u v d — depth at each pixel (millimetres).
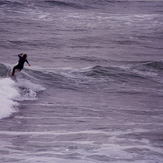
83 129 38531
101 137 35688
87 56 84250
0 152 30844
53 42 97938
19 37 100312
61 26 122250
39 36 104000
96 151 31703
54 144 33281
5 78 55062
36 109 45781
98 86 60531
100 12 158625
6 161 28828
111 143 33969
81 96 54375
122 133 37344
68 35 109125
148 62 78812
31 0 157125
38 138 34906
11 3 147000
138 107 49875
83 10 158875
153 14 165250
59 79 61906
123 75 67750
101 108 48281
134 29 126562
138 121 42812
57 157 30047
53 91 55781
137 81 65562
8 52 82562
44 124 39906
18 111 44250
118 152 31672
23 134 36000
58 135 36000
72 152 31312
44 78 61312
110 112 46500
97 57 83875
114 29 124312
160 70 73688
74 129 38406
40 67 69750
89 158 30062
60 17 138000
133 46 101062
